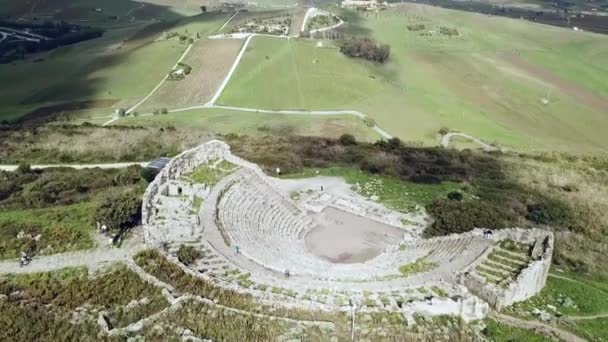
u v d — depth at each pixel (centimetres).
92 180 9594
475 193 10006
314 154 11706
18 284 5903
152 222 7125
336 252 7625
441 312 5862
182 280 5909
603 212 9625
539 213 9144
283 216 8288
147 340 5003
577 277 7294
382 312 5638
